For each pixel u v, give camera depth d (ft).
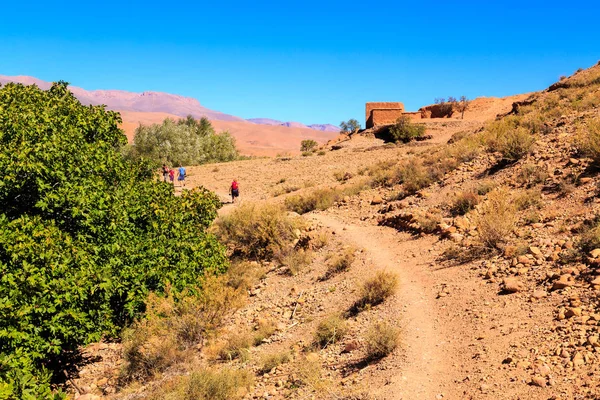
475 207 44.19
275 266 50.16
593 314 22.45
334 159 130.11
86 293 31.42
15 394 23.88
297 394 24.53
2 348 26.99
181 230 43.96
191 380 26.89
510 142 54.24
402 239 45.68
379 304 32.94
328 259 46.03
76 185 35.65
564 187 39.91
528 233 35.22
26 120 38.83
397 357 24.99
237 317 39.45
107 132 50.57
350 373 25.41
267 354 31.12
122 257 36.60
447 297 30.68
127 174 47.98
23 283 27.53
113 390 32.01
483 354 22.74
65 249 31.60
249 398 25.68
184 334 36.01
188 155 193.57
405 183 62.64
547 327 23.09
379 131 187.11
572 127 55.98
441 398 20.47
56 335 31.07
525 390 18.95
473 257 35.53
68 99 52.34
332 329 30.60
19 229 31.37
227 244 58.44
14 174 33.30
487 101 234.99
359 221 56.44
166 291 38.37
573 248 29.89
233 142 233.55
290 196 80.38
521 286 28.12
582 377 18.43
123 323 40.40
